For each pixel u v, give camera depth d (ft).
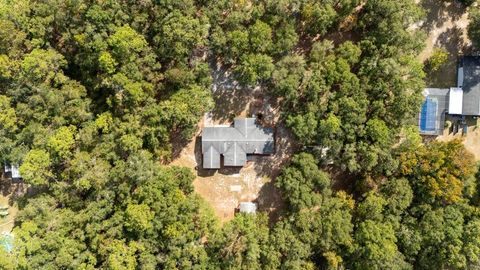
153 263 136.67
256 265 139.95
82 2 134.10
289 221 142.00
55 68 138.00
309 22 144.46
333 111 139.54
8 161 143.02
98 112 145.18
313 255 144.97
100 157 140.67
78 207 141.90
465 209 141.49
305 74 142.82
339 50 141.59
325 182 140.56
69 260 132.57
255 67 137.90
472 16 144.77
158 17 135.13
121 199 139.23
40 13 135.33
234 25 138.51
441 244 139.44
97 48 133.08
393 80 138.31
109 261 131.13
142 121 140.87
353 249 137.80
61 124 139.54
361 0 144.25
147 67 139.13
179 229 137.08
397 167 142.31
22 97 138.21
